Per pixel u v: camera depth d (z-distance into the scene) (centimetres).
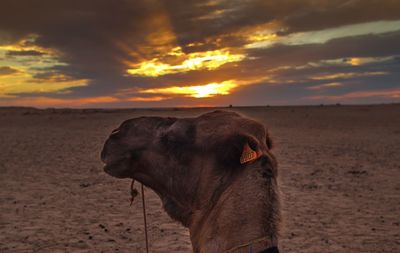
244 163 241
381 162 2044
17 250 830
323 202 1229
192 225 255
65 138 3403
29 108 10606
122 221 1033
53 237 909
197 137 257
